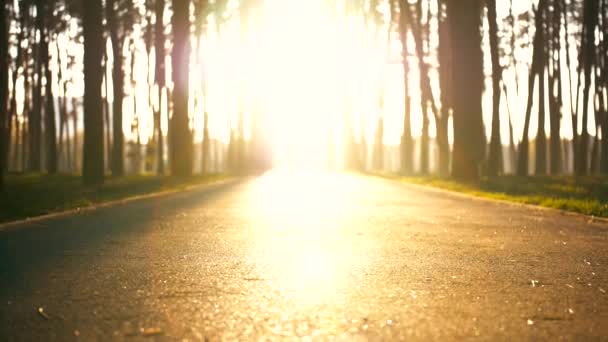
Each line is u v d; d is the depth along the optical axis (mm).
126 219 12109
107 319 4492
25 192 18734
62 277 6094
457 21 28266
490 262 7156
